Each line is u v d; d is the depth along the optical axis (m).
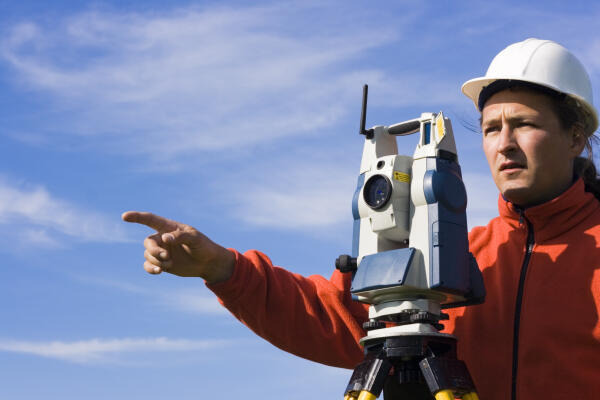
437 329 2.62
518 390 2.77
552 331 2.74
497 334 2.90
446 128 2.75
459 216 2.67
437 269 2.54
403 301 2.60
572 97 2.84
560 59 2.88
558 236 2.92
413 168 2.71
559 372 2.70
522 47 2.92
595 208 2.95
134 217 2.76
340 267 2.80
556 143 2.81
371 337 2.57
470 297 2.73
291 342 3.17
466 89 3.11
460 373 2.48
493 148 2.88
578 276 2.79
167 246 2.87
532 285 2.87
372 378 2.46
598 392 2.65
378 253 2.68
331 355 3.18
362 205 2.79
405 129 2.87
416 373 2.55
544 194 2.90
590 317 2.71
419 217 2.64
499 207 3.10
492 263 3.08
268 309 3.10
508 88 2.83
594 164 3.06
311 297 3.20
